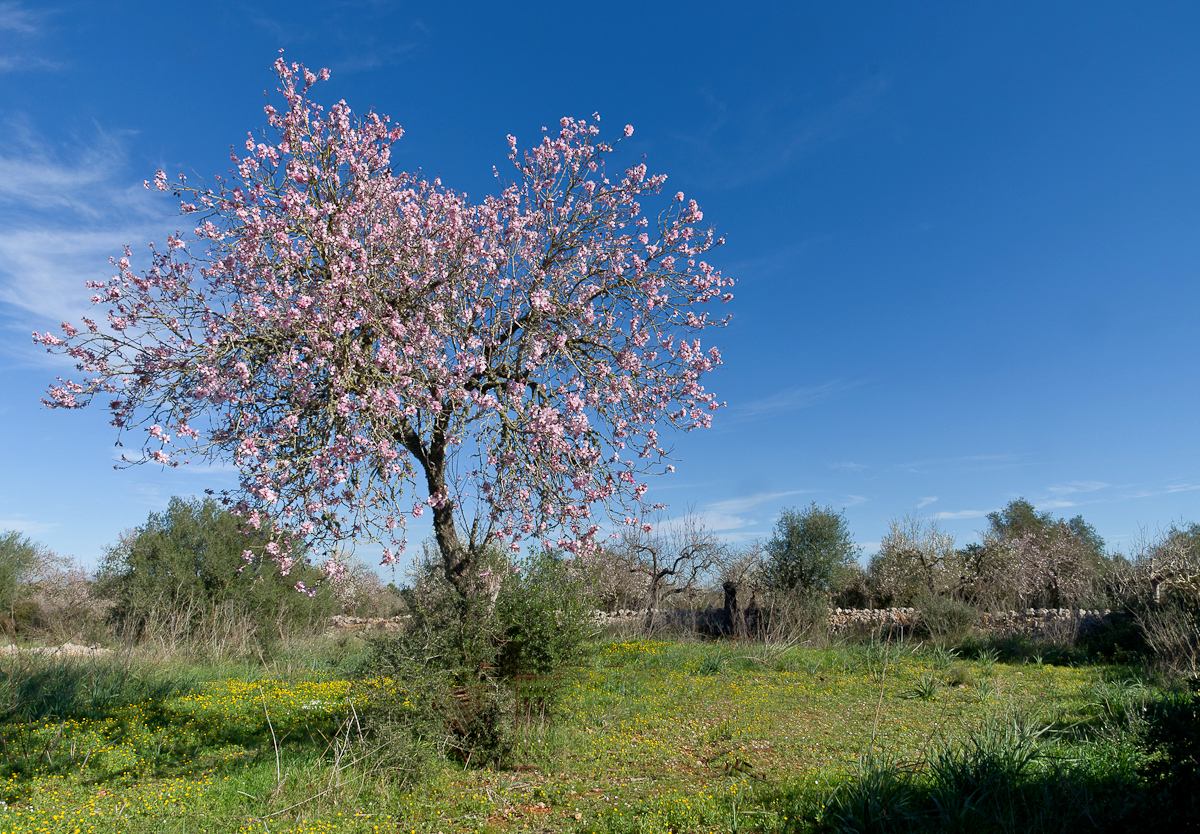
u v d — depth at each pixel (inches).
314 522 261.7
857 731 314.5
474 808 227.8
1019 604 960.3
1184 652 432.5
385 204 313.7
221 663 533.6
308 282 280.2
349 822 213.6
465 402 279.0
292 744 299.7
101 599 745.0
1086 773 201.2
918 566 967.0
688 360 335.6
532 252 339.6
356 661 465.7
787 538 799.7
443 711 278.7
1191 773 144.0
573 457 303.9
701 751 289.0
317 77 305.3
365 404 263.0
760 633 676.1
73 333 257.4
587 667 348.5
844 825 178.9
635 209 351.9
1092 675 452.4
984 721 265.7
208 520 673.6
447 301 307.4
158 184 273.6
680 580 892.0
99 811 226.2
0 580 762.2
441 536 325.7
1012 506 1401.3
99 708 371.2
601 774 262.1
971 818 178.4
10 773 272.8
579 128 354.6
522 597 327.9
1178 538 711.1
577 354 330.3
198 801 235.5
